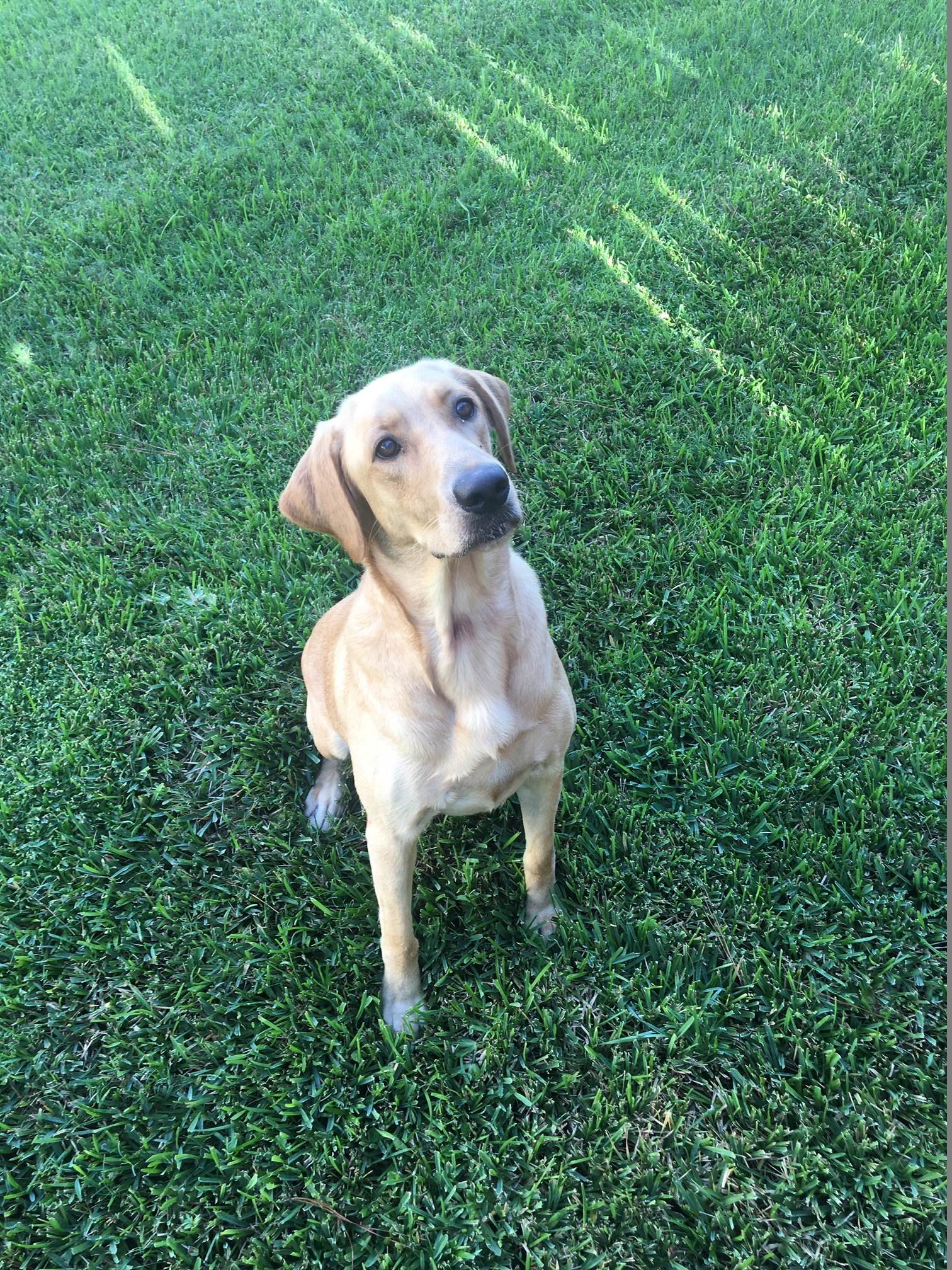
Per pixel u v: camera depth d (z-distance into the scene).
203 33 2.39
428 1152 0.74
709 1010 0.79
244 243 1.71
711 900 0.86
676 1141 0.72
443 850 0.94
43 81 2.27
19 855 0.95
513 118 1.90
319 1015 0.82
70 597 1.20
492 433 0.81
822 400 1.28
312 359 1.46
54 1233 0.72
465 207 1.70
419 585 0.71
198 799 0.99
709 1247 0.67
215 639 1.12
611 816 0.93
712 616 1.07
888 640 1.03
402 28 2.27
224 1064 0.80
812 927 0.83
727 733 0.98
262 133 1.98
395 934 0.79
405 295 1.57
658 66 1.96
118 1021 0.83
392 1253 0.70
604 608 1.11
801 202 1.58
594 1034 0.78
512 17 2.23
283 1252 0.70
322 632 0.91
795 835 0.89
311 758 1.03
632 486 1.24
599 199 1.68
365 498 0.73
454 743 0.72
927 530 1.11
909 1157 0.70
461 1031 0.81
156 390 1.46
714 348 1.39
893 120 1.69
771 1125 0.73
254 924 0.90
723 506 1.20
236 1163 0.74
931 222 1.48
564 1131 0.75
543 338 1.44
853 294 1.41
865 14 2.02
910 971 0.79
